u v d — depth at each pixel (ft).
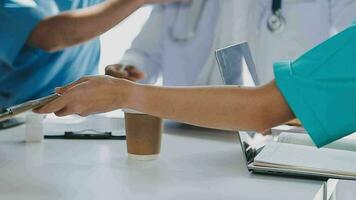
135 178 3.17
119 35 5.65
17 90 5.32
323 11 5.11
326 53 2.89
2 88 5.26
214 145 4.15
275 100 2.97
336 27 5.12
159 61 5.63
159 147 3.68
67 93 3.06
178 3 5.44
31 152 3.80
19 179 3.11
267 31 5.28
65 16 5.24
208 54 5.44
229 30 5.33
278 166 3.23
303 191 2.96
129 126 3.60
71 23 5.24
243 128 3.08
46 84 5.47
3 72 5.22
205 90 3.12
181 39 5.51
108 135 4.27
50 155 3.72
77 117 4.99
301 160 3.33
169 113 3.15
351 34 2.85
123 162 3.56
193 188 2.98
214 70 5.44
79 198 2.75
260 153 3.49
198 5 5.39
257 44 5.32
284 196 2.86
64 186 2.97
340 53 2.83
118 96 3.13
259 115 3.01
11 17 5.10
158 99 3.13
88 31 5.31
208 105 3.07
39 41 5.26
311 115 2.87
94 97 3.10
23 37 5.14
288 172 3.21
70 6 5.48
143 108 3.18
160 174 3.27
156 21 5.55
